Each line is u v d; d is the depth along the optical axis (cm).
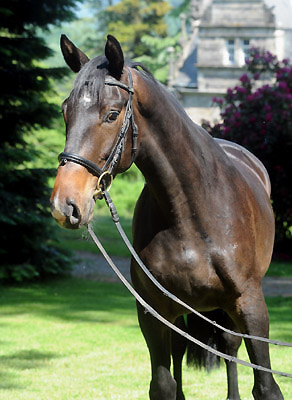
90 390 660
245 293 438
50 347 857
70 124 367
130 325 998
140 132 401
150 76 423
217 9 3653
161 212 432
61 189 355
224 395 647
